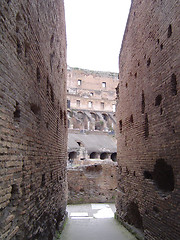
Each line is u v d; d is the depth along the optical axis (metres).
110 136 50.75
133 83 11.43
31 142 6.09
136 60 11.01
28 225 5.48
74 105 58.25
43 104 7.80
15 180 4.67
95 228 12.51
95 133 49.88
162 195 7.90
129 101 12.09
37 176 6.70
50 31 9.52
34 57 6.55
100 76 67.44
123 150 13.02
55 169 10.48
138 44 10.76
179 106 6.71
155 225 8.11
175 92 7.18
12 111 4.60
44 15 8.12
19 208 5.03
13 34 4.72
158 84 8.27
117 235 11.02
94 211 17.91
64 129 14.77
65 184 14.80
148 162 9.03
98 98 64.88
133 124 11.20
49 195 8.67
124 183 12.54
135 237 10.28
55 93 10.80
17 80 4.95
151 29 9.09
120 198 13.31
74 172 21.52
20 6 5.25
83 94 63.75
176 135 6.87
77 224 13.53
